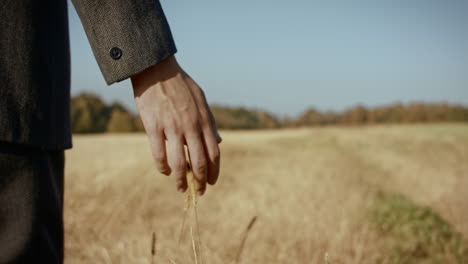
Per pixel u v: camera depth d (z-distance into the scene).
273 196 5.09
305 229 3.55
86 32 0.89
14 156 0.80
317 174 7.53
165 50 0.90
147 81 0.90
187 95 0.92
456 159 13.34
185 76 0.94
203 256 2.47
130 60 0.87
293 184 6.25
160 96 0.90
